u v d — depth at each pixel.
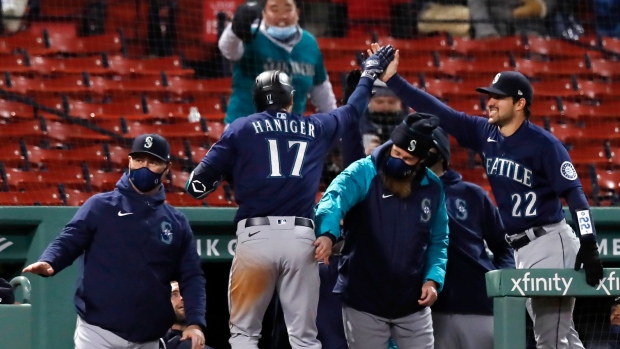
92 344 21.41
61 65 42.97
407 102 23.77
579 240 21.62
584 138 42.41
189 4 44.91
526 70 47.00
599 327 31.45
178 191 35.56
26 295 21.86
